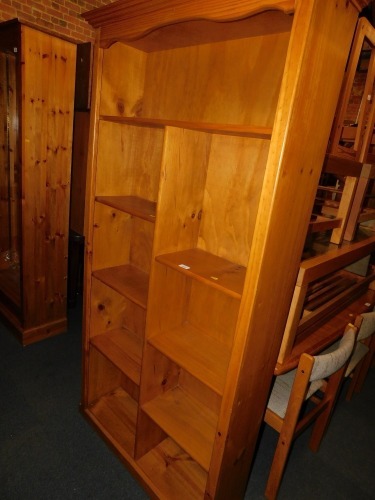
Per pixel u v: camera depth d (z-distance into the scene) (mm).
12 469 1517
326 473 1688
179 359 1290
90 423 1800
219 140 1275
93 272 1619
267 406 1483
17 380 2057
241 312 1020
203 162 1293
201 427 1436
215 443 1182
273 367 1300
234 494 1415
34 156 2053
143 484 1507
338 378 1630
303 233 1115
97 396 1909
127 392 1978
